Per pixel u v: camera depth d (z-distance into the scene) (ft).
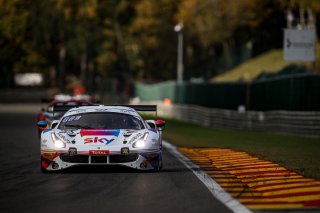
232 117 354.95
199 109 419.33
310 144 226.17
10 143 227.61
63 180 119.75
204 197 100.32
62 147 127.65
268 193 104.12
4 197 101.40
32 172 134.31
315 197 99.91
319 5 558.56
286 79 291.38
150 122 151.12
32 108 631.15
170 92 543.80
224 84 388.98
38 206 92.79
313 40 337.31
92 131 131.95
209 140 250.16
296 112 276.82
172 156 174.29
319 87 255.70
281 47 649.61
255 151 188.55
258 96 333.62
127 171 132.67
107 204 93.86
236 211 87.97
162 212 87.45
